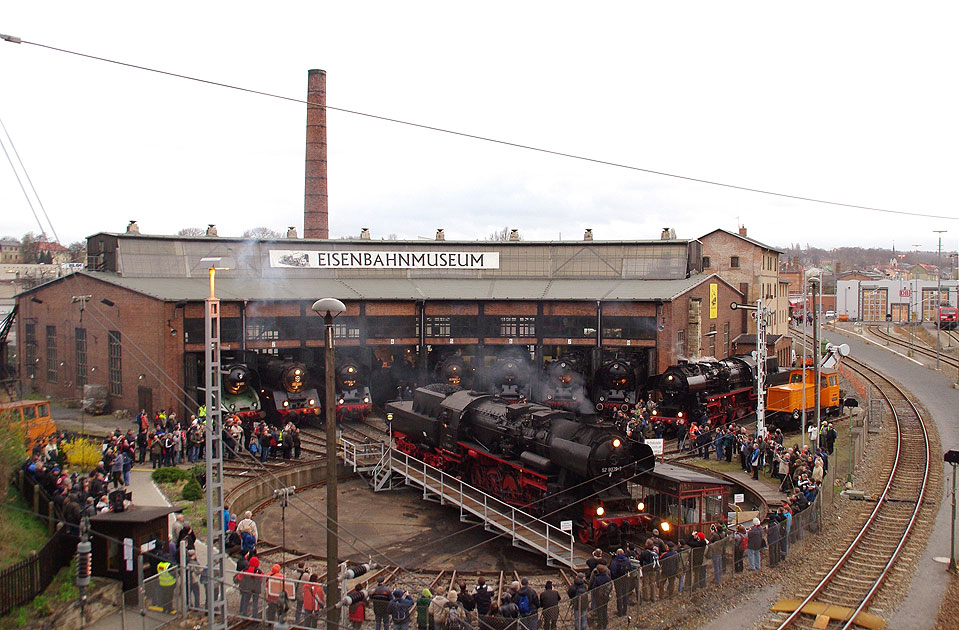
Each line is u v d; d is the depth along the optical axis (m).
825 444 30.66
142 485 26.23
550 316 45.28
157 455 28.42
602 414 40.62
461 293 45.94
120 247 42.66
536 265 50.22
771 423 40.38
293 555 22.75
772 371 45.44
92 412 39.03
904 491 27.55
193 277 44.31
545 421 25.59
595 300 44.12
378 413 44.25
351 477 33.94
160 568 16.81
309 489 31.78
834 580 19.72
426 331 45.16
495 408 28.56
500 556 24.28
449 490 28.36
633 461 23.62
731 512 24.59
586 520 23.44
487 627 15.67
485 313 45.53
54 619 15.01
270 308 40.88
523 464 25.70
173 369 37.00
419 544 25.34
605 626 16.98
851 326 97.38
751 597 18.89
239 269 45.78
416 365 45.62
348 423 41.81
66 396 43.06
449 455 30.25
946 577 19.77
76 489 19.80
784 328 68.19
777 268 64.75
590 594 16.83
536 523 24.94
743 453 30.83
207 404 15.59
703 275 47.88
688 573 18.89
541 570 22.73
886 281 110.38
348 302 43.53
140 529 17.06
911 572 20.11
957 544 22.22
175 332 37.06
